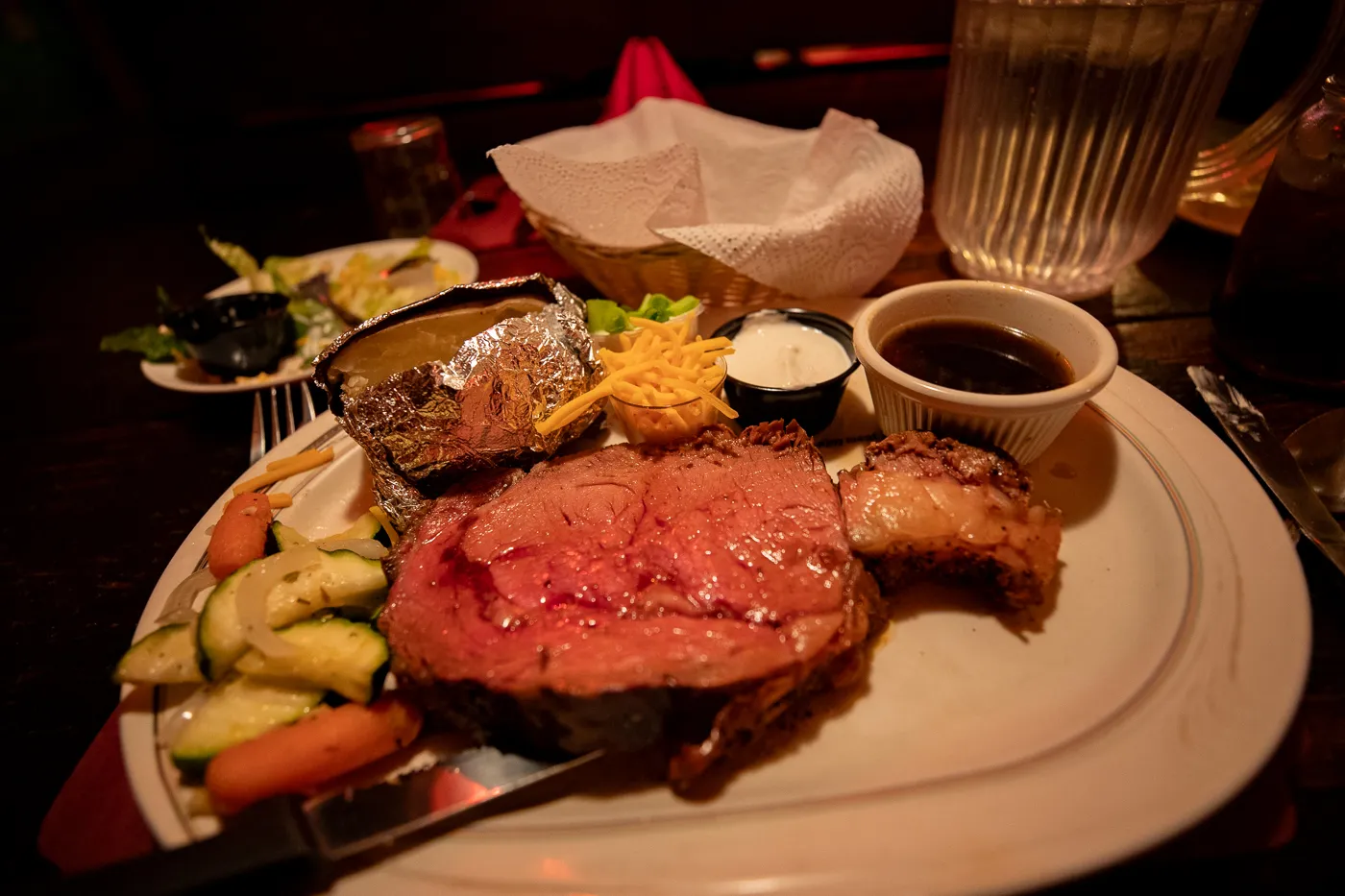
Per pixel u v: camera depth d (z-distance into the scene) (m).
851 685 0.24
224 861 0.19
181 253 0.56
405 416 0.28
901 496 0.25
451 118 0.62
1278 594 0.23
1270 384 0.33
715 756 0.21
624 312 0.34
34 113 0.84
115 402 0.41
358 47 0.61
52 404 0.41
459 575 0.25
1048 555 0.24
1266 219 0.31
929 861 0.19
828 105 0.62
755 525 0.26
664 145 0.40
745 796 0.21
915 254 0.44
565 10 0.59
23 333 0.48
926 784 0.20
